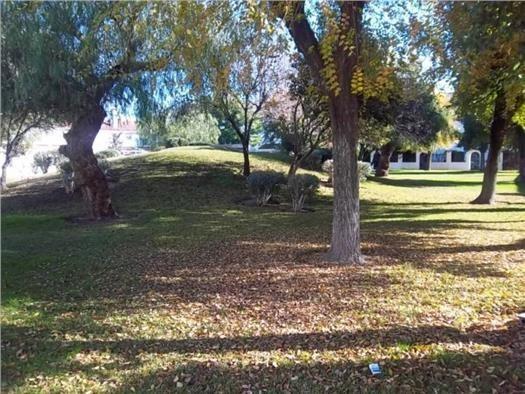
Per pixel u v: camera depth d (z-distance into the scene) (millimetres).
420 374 3582
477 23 4711
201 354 4078
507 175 33219
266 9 4824
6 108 10719
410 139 22859
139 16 6035
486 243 9094
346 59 6762
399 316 4891
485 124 17719
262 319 4930
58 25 9648
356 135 7340
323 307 5258
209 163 21516
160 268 7359
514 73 5211
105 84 11055
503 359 3768
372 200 17516
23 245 9320
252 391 3443
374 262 7422
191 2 4859
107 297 5852
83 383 3613
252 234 10578
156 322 4926
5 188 19484
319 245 9062
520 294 5625
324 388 3451
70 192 17594
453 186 24297
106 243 9562
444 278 6406
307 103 15594
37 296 5902
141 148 42562
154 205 15625
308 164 23266
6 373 3797
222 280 6562
